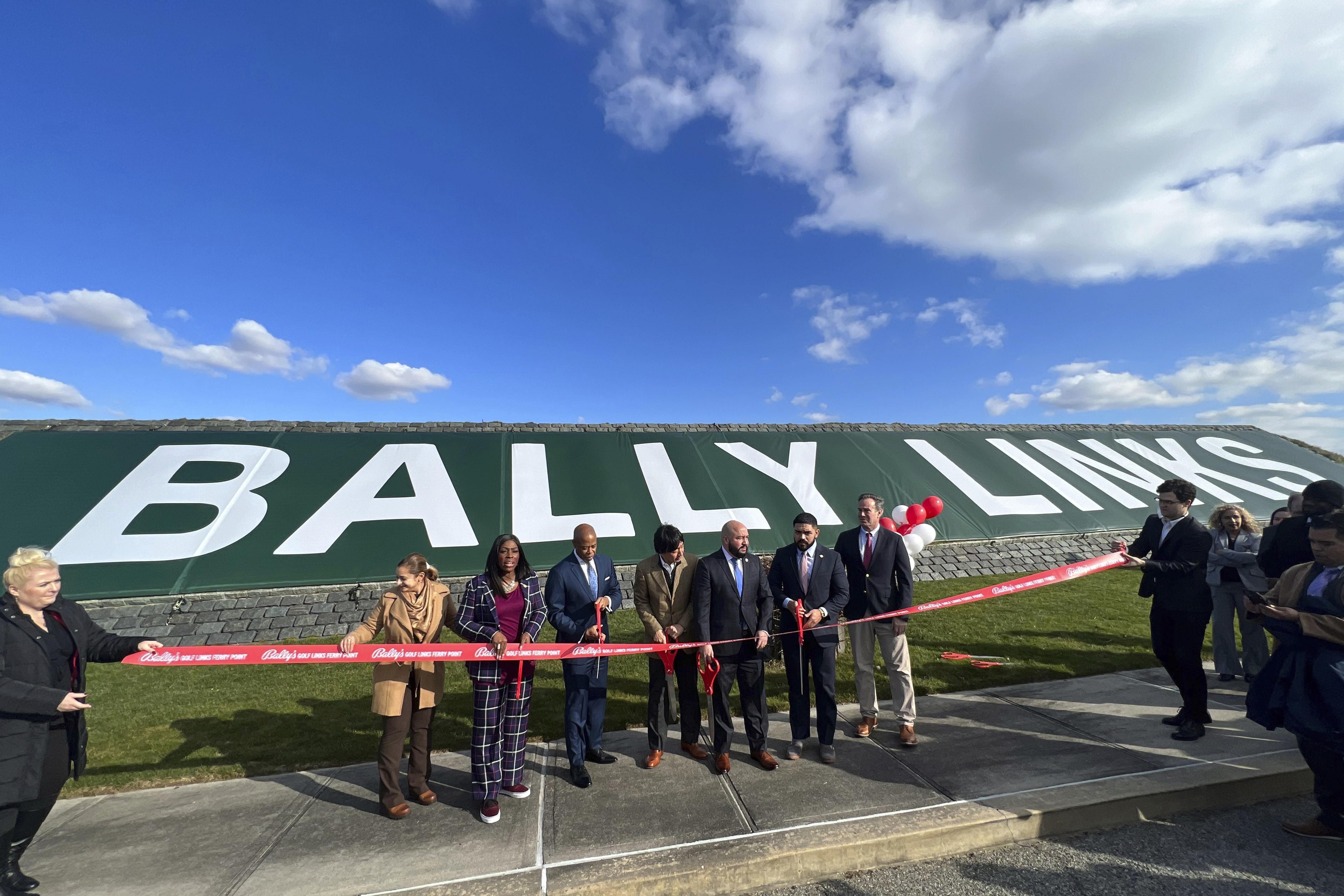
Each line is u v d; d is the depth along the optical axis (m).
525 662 4.04
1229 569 5.93
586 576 4.41
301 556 9.69
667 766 4.37
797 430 14.90
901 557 4.86
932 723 5.04
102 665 7.16
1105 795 3.64
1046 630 7.88
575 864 3.19
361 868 3.22
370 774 4.43
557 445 13.03
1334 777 3.24
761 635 4.24
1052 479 14.77
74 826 3.75
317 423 12.64
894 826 3.40
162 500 10.16
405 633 3.86
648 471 12.72
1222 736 4.52
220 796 4.11
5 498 9.56
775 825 3.49
